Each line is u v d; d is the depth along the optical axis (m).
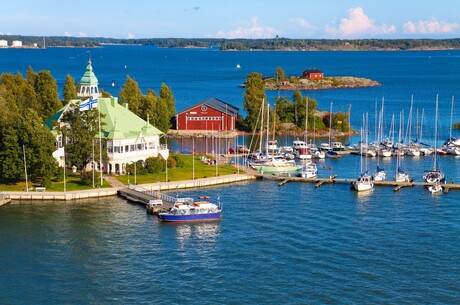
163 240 125.75
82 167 175.50
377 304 96.25
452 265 111.88
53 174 164.88
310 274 107.44
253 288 102.00
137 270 110.19
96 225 135.62
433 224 136.25
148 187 165.12
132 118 189.25
